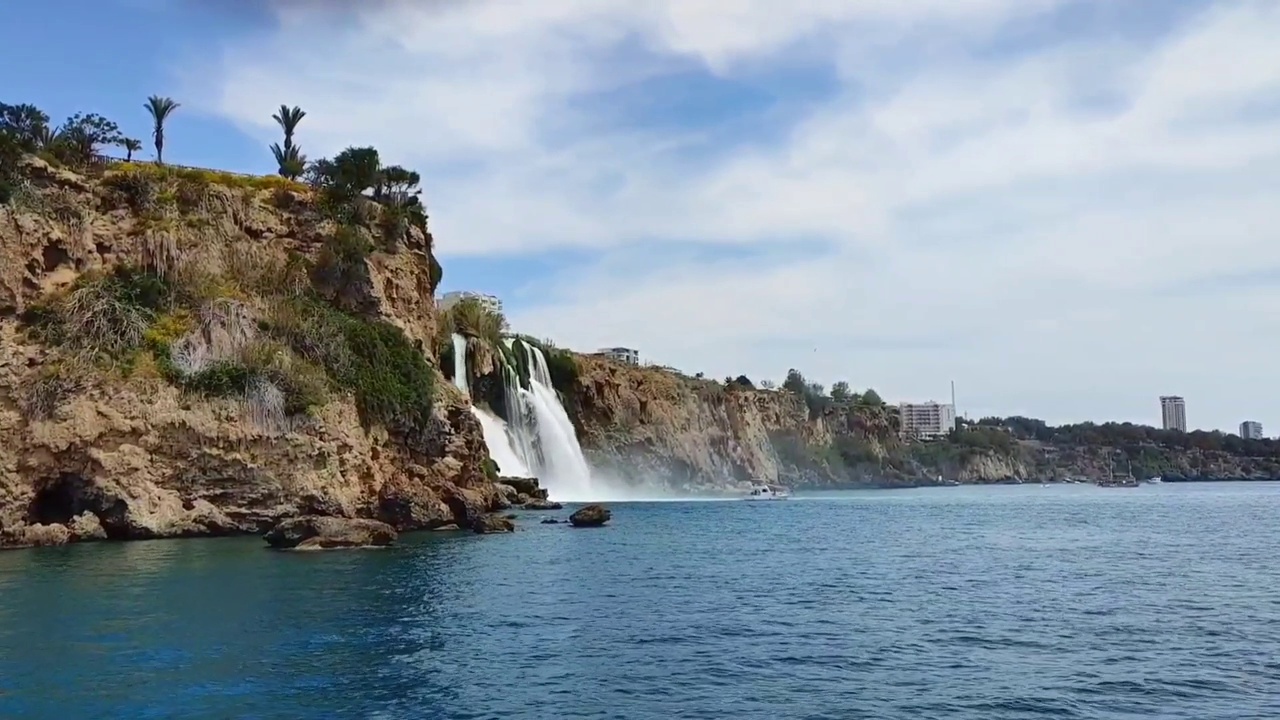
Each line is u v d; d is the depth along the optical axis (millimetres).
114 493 47625
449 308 98188
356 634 23922
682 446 143875
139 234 58969
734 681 19906
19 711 16969
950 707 18094
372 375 61062
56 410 47875
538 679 19766
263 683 19062
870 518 82688
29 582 31828
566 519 66312
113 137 66062
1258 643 24547
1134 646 24078
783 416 199125
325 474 53312
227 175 68625
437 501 57500
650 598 31094
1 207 52375
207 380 51969
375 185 82125
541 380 111500
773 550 49969
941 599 32062
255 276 62438
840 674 20672
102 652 21422
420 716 17062
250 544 44938
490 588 32219
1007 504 120625
